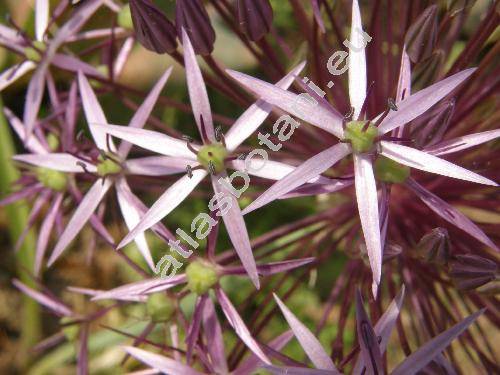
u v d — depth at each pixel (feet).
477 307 0.27
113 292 0.25
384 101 0.30
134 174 0.27
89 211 0.26
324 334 0.44
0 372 0.49
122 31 0.32
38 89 0.29
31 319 0.44
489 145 0.28
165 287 0.25
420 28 0.24
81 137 0.27
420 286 0.28
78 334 0.30
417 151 0.22
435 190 0.29
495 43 0.29
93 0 0.29
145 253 0.25
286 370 0.22
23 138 0.32
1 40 0.30
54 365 0.45
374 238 0.21
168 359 0.25
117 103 0.42
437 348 0.23
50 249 0.48
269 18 0.26
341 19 0.32
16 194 0.31
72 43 0.33
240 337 0.24
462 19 0.29
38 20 0.30
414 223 0.29
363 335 0.22
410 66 0.25
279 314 0.44
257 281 0.22
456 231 0.28
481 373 0.28
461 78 0.22
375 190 0.22
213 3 0.28
